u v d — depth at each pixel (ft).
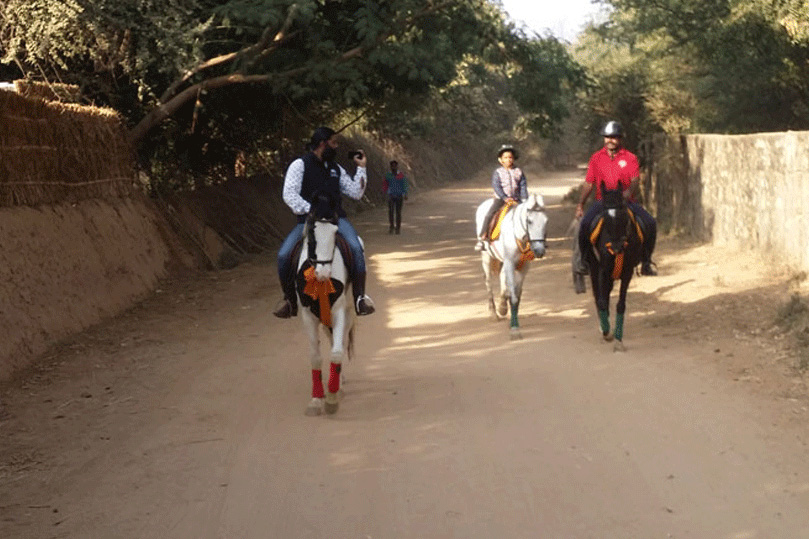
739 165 56.24
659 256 59.11
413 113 118.11
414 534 19.06
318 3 63.16
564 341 37.29
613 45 97.76
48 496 21.88
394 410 28.32
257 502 21.13
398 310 46.60
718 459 22.94
